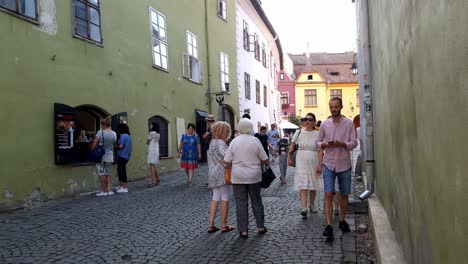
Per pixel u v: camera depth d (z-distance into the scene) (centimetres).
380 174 625
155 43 1498
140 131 1371
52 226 682
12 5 873
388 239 438
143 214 773
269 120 3309
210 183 643
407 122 323
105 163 1015
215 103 2061
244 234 608
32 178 902
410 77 302
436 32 215
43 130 943
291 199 927
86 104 1102
